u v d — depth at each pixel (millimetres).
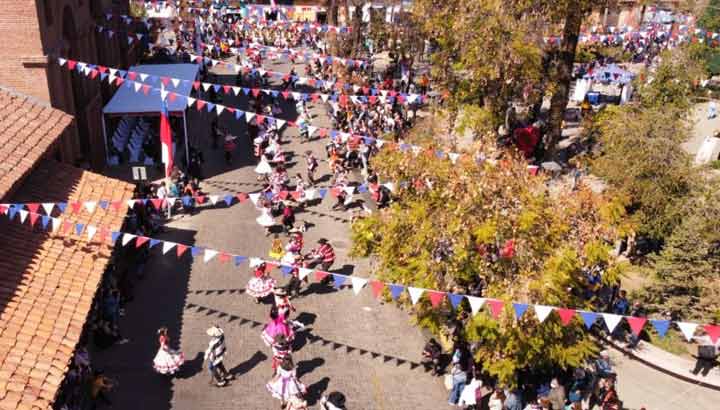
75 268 15109
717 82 45562
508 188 14094
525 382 15773
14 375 11609
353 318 19000
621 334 18750
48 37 20797
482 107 29141
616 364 18016
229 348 17078
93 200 17922
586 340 14508
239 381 15852
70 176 18609
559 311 12562
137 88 20875
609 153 22500
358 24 41812
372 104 34031
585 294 18516
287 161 31406
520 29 25469
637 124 21719
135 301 19031
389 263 15477
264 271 19172
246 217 25281
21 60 20016
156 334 17484
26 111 19156
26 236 15438
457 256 14016
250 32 52531
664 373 17703
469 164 14977
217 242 23031
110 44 32094
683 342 18625
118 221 17438
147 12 55031
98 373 14617
